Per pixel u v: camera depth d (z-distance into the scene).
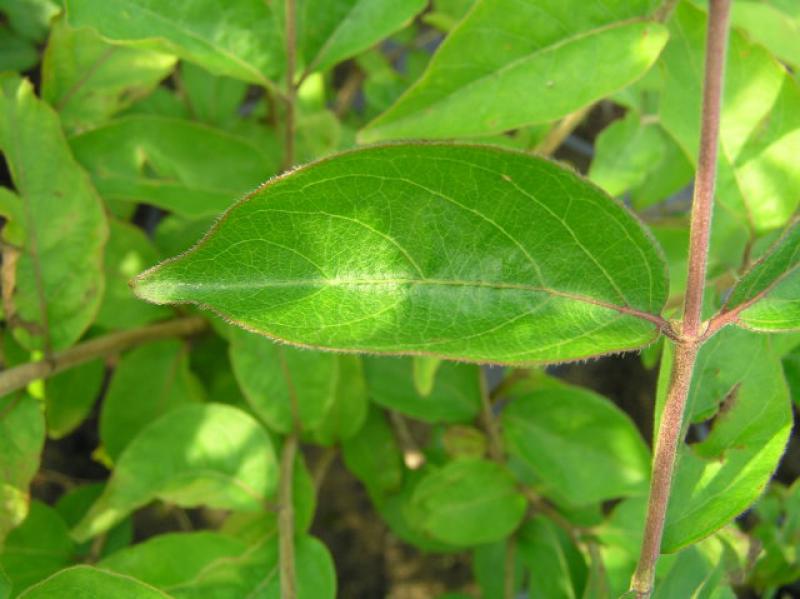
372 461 0.29
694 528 0.14
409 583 0.40
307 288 0.11
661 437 0.12
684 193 0.41
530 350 0.11
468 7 0.29
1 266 0.21
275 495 0.22
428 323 0.11
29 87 0.19
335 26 0.20
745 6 0.20
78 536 0.21
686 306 0.11
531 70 0.16
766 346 0.15
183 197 0.23
